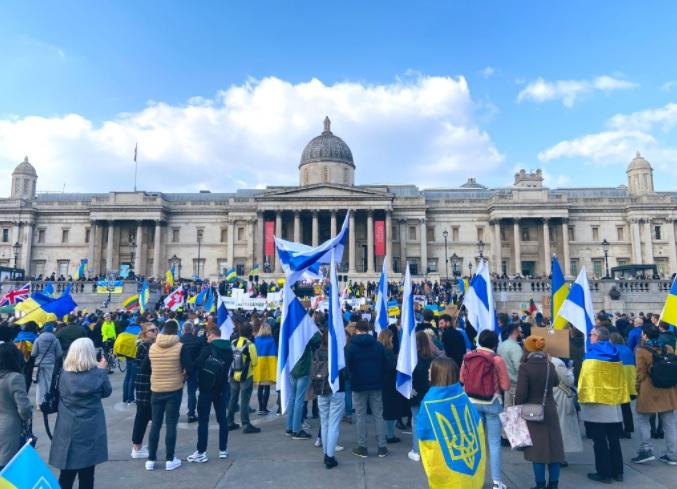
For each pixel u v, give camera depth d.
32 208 96.56
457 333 15.87
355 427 17.42
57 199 108.44
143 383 13.76
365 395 13.83
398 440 15.44
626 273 78.81
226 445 13.70
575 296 15.82
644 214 93.12
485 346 11.78
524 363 11.27
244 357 16.45
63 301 21.36
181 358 13.11
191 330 15.70
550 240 94.81
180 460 13.55
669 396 13.27
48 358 18.30
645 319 20.42
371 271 86.12
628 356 15.95
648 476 12.38
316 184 88.44
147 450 14.21
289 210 88.56
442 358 9.03
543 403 10.91
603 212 95.19
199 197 106.94
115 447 14.81
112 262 94.25
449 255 95.12
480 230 95.88
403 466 12.87
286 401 13.36
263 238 88.88
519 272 90.69
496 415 11.23
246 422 16.52
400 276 83.38
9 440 9.48
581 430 17.23
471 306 17.17
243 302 40.03
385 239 88.88
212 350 13.68
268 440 15.56
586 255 94.25
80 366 9.77
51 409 10.52
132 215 93.25
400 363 13.38
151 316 27.92
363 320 14.29
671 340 17.23
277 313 33.25
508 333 14.55
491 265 93.81
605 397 11.80
